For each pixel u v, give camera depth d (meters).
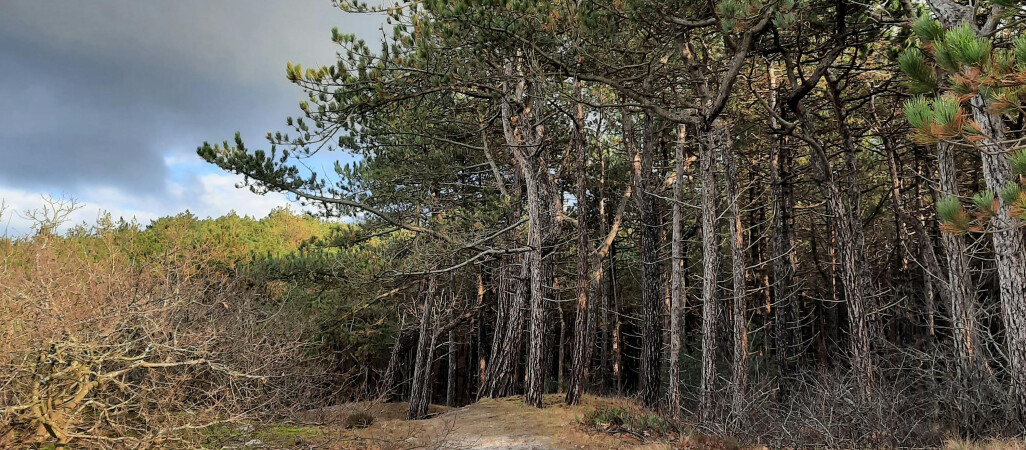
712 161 12.63
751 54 12.42
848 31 11.50
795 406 10.30
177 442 7.17
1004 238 7.52
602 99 19.78
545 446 10.16
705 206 12.62
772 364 19.70
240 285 15.62
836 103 13.62
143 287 7.97
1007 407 7.77
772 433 9.68
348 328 21.31
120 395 7.33
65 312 6.61
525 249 15.43
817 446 8.78
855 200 14.72
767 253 25.33
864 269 14.60
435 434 11.61
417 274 15.21
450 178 19.59
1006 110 3.96
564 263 23.89
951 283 10.30
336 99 11.34
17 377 6.18
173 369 7.72
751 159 20.59
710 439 9.91
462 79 10.57
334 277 19.28
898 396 8.94
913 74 4.43
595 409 13.20
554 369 33.09
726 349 19.62
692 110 14.23
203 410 7.28
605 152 24.23
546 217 18.73
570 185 22.70
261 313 12.78
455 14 9.20
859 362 11.00
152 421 6.88
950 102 4.06
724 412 10.98
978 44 3.85
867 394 9.20
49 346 6.18
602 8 9.58
